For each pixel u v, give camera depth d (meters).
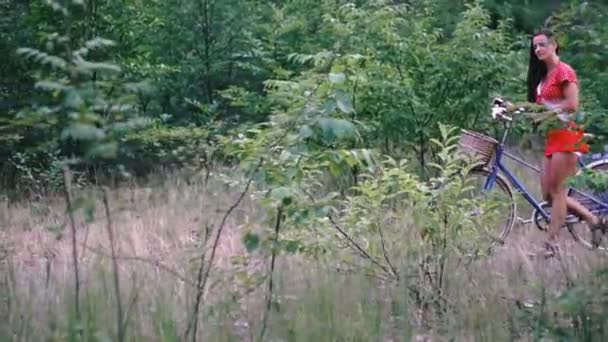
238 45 12.30
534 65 6.77
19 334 4.39
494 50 9.42
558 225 6.90
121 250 6.52
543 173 7.07
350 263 5.67
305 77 4.78
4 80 9.96
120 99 3.69
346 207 6.05
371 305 5.00
